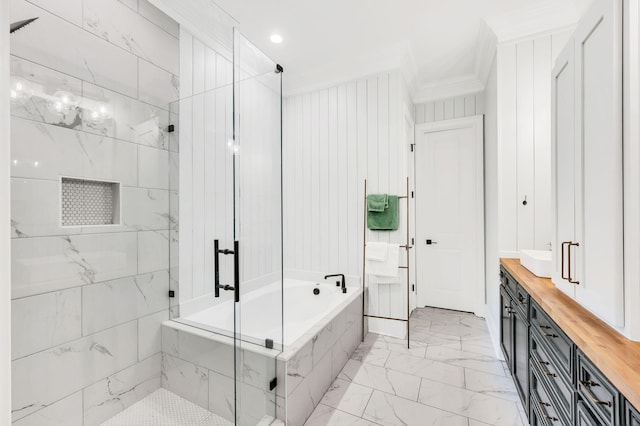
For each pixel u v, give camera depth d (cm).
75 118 151
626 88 92
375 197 286
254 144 191
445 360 240
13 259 132
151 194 186
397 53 274
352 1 212
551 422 127
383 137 290
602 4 101
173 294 193
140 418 169
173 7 198
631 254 92
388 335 288
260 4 215
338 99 311
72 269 150
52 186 143
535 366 150
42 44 139
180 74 204
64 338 147
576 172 122
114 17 169
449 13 226
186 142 202
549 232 230
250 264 182
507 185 241
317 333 193
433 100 353
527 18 224
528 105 234
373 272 282
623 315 95
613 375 77
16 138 131
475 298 338
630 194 92
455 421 171
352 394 198
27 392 135
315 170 324
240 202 179
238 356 167
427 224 363
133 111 178
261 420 163
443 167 355
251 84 190
